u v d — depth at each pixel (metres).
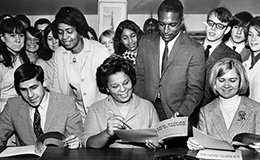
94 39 2.67
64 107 2.21
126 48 2.63
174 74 2.34
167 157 1.60
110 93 2.02
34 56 2.73
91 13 2.65
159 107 2.42
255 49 2.46
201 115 2.08
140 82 2.44
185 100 2.28
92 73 2.65
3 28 2.68
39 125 2.18
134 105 2.03
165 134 1.70
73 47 2.64
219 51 2.50
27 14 2.70
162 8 2.34
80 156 1.71
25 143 2.18
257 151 1.76
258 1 2.45
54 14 2.67
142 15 2.61
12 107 2.22
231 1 2.49
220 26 2.49
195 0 2.50
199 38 2.54
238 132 1.96
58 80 2.70
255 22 2.46
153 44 2.40
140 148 1.86
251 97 2.47
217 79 2.04
